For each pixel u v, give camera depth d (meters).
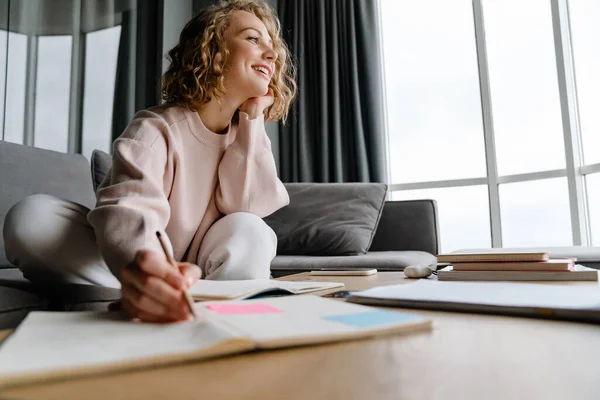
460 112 3.23
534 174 2.87
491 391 0.24
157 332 0.35
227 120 1.23
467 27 3.24
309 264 1.84
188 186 1.14
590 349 0.33
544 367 0.29
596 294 0.53
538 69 2.93
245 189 1.20
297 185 2.38
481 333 0.39
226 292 0.58
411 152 3.37
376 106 3.13
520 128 3.00
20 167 1.43
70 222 0.88
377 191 2.33
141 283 0.40
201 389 0.25
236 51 1.17
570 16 2.87
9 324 0.72
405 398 0.23
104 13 2.57
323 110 3.19
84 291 0.84
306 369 0.28
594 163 2.67
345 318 0.41
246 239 1.07
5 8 2.08
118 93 2.62
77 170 1.63
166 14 2.95
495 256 0.85
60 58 2.32
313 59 3.31
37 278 0.86
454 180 3.17
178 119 1.12
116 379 0.26
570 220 2.74
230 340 0.31
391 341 0.36
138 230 0.70
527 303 0.47
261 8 1.37
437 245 2.28
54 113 2.28
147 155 0.94
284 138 3.27
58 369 0.26
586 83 2.76
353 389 0.25
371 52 3.19
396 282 0.89
